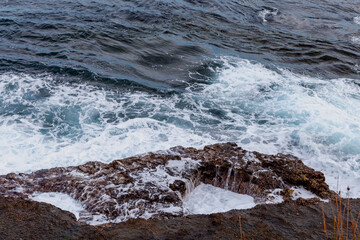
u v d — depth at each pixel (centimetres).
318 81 1038
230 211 534
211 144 724
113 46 1165
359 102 927
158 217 511
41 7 1452
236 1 1722
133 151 685
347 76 1093
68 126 761
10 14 1348
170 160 637
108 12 1446
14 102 824
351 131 789
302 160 698
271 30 1422
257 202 573
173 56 1133
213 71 1057
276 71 1085
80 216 502
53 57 1057
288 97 934
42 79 933
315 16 1625
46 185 557
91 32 1237
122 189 555
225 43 1266
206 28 1384
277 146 738
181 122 807
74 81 942
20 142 691
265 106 893
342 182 639
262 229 485
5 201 506
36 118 777
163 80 994
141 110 843
